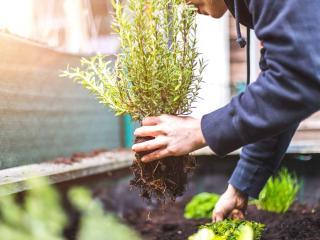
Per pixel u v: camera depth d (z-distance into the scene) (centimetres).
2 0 303
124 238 62
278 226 255
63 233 268
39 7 353
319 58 123
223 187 399
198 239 160
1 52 252
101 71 171
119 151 390
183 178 178
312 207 331
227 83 442
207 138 143
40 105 301
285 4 126
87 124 372
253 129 134
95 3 434
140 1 159
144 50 162
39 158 300
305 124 420
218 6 173
